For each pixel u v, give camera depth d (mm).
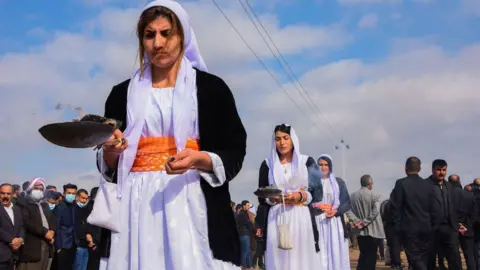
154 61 2439
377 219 12172
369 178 12430
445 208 9000
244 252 18672
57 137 2115
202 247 2367
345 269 9820
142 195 2402
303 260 6941
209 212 2412
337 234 9711
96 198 2418
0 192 9453
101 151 2467
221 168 2369
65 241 11555
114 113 2590
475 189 13148
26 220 9828
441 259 11148
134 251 2363
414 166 9203
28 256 9797
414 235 8992
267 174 7316
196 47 2609
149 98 2486
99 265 2439
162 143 2445
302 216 7031
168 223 2336
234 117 2529
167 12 2414
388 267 17031
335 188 9742
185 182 2404
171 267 2320
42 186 10297
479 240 12227
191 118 2453
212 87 2508
